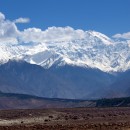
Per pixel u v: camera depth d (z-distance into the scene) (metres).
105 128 124.69
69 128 126.62
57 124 154.50
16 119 186.25
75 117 197.62
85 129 123.50
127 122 159.38
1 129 126.88
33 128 129.50
